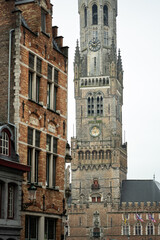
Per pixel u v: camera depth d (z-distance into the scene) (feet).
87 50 555.28
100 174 497.87
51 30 151.84
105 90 532.32
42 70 144.05
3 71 132.26
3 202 115.96
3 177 116.16
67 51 160.86
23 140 130.21
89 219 482.69
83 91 537.24
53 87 150.51
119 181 495.00
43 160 139.64
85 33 569.23
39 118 139.74
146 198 485.56
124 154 531.50
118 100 549.54
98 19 562.25
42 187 137.28
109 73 535.19
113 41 545.03
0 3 135.95
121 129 558.15
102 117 525.34
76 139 513.86
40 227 134.72
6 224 115.75
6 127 120.98
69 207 493.36
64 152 153.69
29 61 137.90
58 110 152.76
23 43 134.31
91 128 524.11
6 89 131.03
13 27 133.39
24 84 133.28
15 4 145.07
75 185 500.33
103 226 477.36
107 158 499.51
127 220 472.44
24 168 123.44
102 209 481.46
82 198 494.18
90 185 497.05
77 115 531.09
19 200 122.42
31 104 136.05
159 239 461.78
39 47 143.23
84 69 550.36
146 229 466.70
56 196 145.59
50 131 146.20
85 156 504.43
